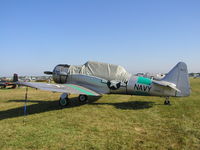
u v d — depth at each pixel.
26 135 4.17
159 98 10.59
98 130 4.53
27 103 8.99
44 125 4.97
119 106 7.93
